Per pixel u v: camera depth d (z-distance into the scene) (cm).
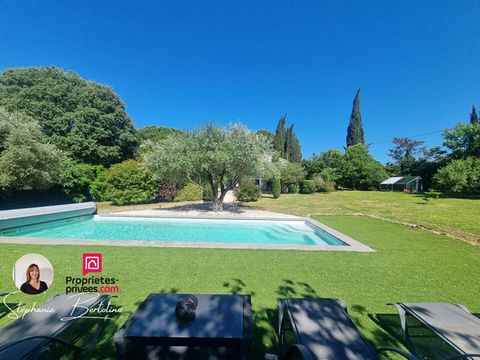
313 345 202
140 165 1758
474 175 2198
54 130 2017
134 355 199
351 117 4638
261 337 271
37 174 1295
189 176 1380
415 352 243
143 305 247
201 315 229
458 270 486
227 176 1449
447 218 1168
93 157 2158
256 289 388
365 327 291
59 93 2080
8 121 1302
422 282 425
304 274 450
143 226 1145
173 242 634
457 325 240
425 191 3097
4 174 1186
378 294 378
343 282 420
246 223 1173
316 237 974
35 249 549
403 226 969
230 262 500
